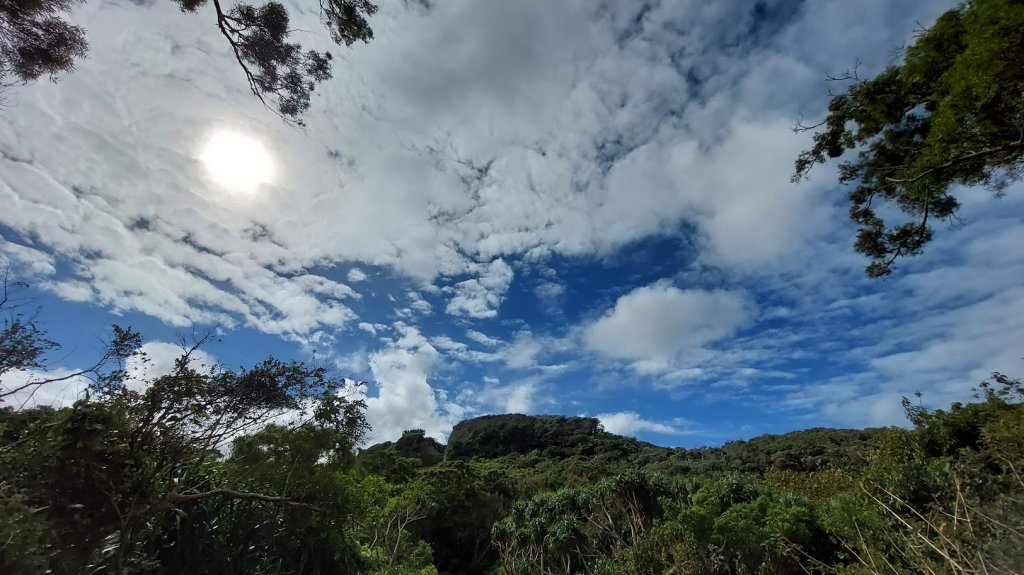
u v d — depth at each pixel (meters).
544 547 20.61
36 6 6.52
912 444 9.32
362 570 10.95
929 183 8.27
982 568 3.66
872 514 6.60
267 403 7.63
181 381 6.54
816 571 8.76
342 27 7.66
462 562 29.25
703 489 14.81
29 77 7.12
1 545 3.57
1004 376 8.84
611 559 16.34
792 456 34.59
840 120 9.45
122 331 6.15
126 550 5.79
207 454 7.31
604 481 19.41
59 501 5.13
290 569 8.14
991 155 7.28
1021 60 5.52
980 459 6.40
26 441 5.07
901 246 10.70
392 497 24.89
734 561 10.48
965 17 6.33
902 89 8.15
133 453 6.00
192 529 6.75
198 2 7.11
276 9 7.30
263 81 7.88
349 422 8.83
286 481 8.34
